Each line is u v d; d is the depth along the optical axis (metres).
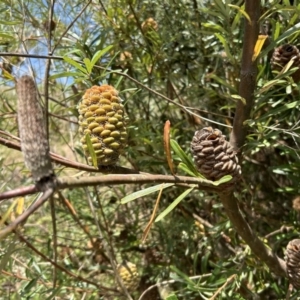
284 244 0.54
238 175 0.30
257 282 0.51
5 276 0.48
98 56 0.32
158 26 0.57
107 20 0.51
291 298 0.39
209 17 0.55
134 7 0.53
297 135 0.38
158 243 0.63
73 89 0.53
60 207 0.65
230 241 0.55
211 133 0.29
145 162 0.52
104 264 0.60
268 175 0.59
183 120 0.60
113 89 0.28
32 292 0.43
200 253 0.59
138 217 0.66
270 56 0.46
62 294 0.51
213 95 0.56
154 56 0.53
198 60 0.59
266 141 0.40
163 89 0.59
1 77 0.45
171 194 0.61
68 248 0.65
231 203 0.33
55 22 0.47
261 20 0.32
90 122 0.27
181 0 0.55
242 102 0.34
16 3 0.45
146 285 0.61
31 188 0.18
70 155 0.76
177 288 0.63
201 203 0.60
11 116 0.52
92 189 0.62
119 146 0.27
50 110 0.62
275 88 0.44
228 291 0.45
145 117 0.60
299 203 0.47
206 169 0.29
